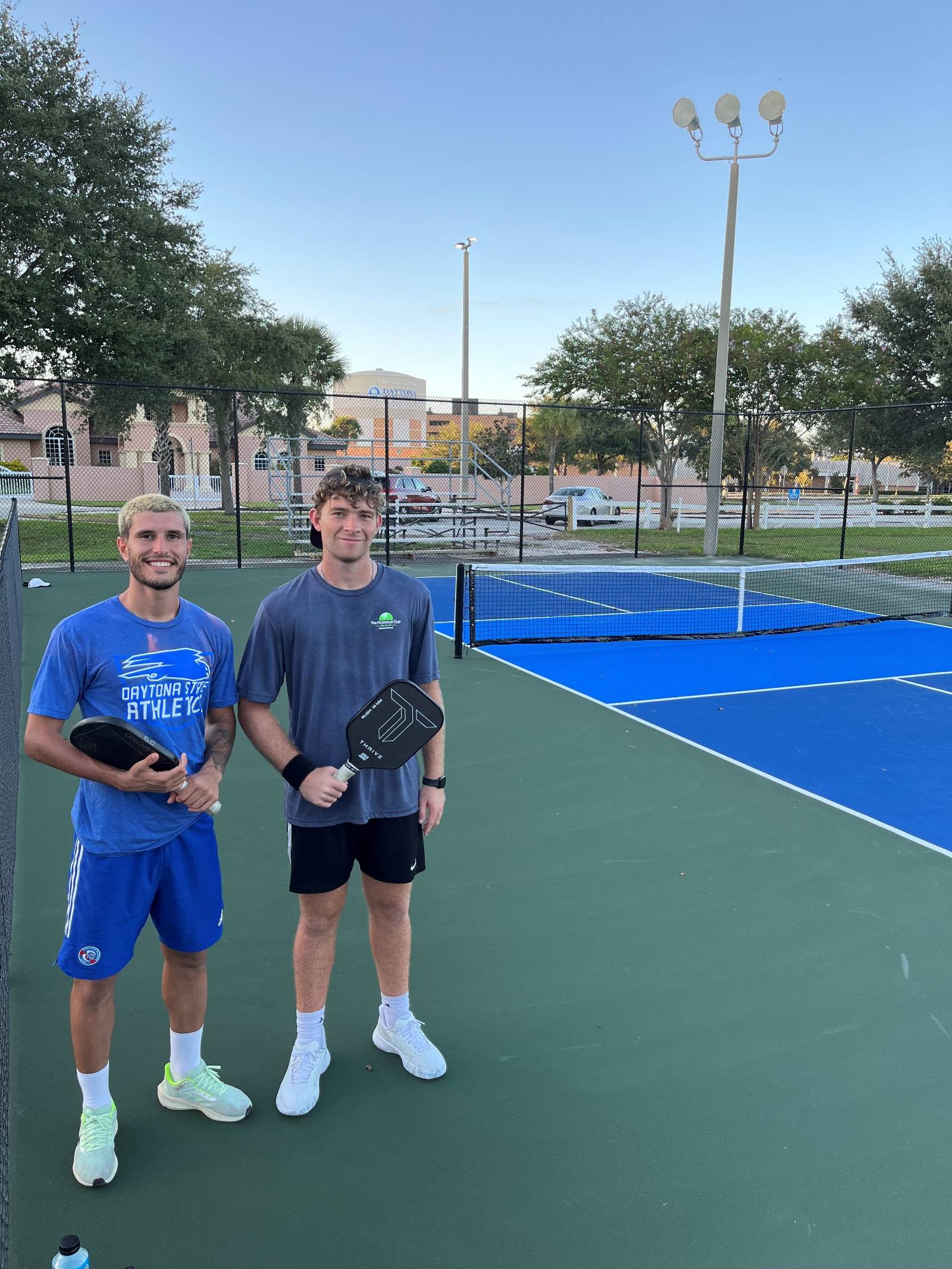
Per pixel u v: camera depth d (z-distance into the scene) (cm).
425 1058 293
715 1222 237
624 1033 321
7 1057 274
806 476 4456
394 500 2078
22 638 973
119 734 216
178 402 2745
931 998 349
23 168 1741
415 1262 221
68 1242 181
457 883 437
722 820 521
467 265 2691
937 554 1238
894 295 2456
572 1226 234
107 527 2397
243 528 2583
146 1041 309
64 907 403
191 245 2109
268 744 262
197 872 249
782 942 388
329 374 3391
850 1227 237
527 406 1770
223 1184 245
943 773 611
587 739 678
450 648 1046
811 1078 299
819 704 793
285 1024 321
